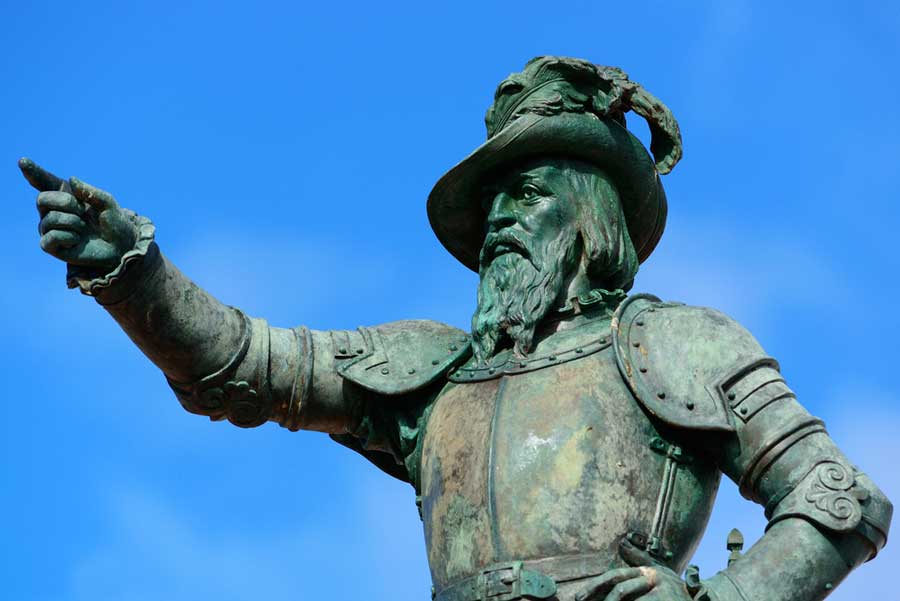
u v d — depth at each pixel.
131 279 11.20
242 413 11.80
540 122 11.61
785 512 10.26
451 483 10.89
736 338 10.91
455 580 10.68
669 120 11.95
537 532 10.46
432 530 10.97
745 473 10.54
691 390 10.71
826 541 10.12
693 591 10.02
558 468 10.59
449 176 11.82
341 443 12.18
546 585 10.26
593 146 11.72
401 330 12.00
